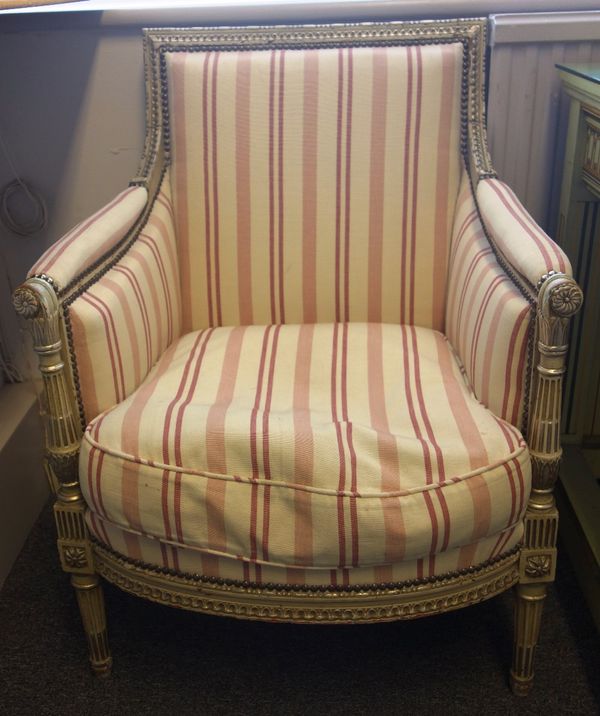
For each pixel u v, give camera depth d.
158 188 1.53
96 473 1.12
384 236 1.49
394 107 1.46
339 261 1.50
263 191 1.49
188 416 1.13
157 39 1.53
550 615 1.45
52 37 1.66
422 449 1.08
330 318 1.52
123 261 1.33
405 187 1.48
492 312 1.16
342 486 1.06
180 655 1.40
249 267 1.51
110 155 1.77
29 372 1.87
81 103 1.72
